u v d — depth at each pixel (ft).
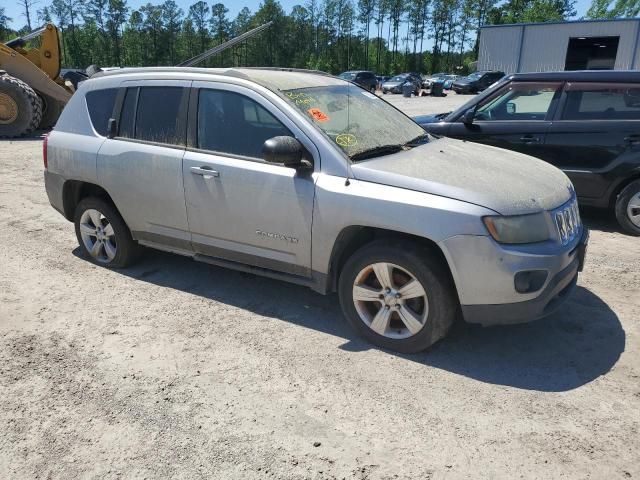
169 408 10.16
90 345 12.35
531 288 10.71
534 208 10.92
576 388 10.72
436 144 14.32
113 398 10.46
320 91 14.17
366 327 12.28
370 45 351.46
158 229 15.06
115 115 15.47
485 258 10.58
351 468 8.68
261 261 13.44
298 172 12.36
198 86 13.97
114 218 16.02
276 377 11.11
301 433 9.48
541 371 11.30
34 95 44.93
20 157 35.55
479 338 12.62
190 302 14.56
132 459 8.92
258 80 13.38
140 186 14.83
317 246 12.30
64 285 15.57
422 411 10.02
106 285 15.60
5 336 12.73
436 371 11.32
